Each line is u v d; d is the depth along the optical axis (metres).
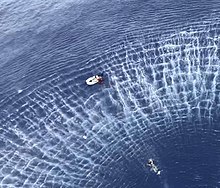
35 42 99.31
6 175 70.44
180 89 81.25
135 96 81.62
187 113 76.94
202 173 67.19
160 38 91.81
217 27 91.50
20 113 81.62
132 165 69.94
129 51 90.50
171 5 101.19
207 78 82.12
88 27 100.56
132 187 66.62
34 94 84.94
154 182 66.81
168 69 85.12
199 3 99.75
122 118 78.06
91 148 73.56
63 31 101.00
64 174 69.81
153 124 76.19
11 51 97.81
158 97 80.62
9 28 106.62
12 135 77.56
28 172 70.69
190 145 71.62
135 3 105.12
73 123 78.31
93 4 109.06
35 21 107.31
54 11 109.94
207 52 86.56
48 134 76.88
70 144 74.62
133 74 85.62
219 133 72.69
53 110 81.25
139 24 97.44
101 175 69.00
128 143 73.62
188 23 94.19
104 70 87.62
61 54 93.75
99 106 80.69
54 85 86.25
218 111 76.25
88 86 84.69
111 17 102.19
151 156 70.94
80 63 90.06
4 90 87.00
